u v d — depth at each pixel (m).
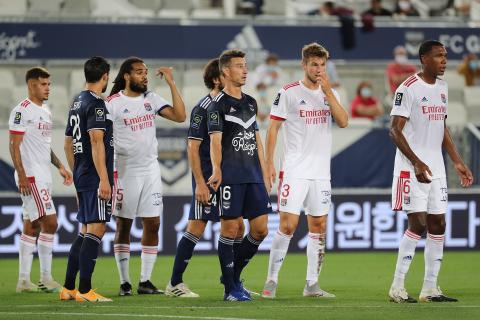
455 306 29.30
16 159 35.03
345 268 45.25
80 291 30.86
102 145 30.27
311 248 32.88
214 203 31.39
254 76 61.03
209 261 48.25
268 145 32.12
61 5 64.44
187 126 50.97
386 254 51.88
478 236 52.88
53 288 35.75
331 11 63.09
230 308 28.64
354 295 33.72
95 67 30.66
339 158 52.09
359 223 52.38
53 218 35.94
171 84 34.12
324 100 32.28
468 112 64.19
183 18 61.16
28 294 34.66
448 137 31.84
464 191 52.44
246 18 61.91
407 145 29.83
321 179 32.38
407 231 30.52
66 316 26.88
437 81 30.64
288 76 61.91
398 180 30.41
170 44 60.72
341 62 62.34
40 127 35.59
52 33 59.59
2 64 60.84
